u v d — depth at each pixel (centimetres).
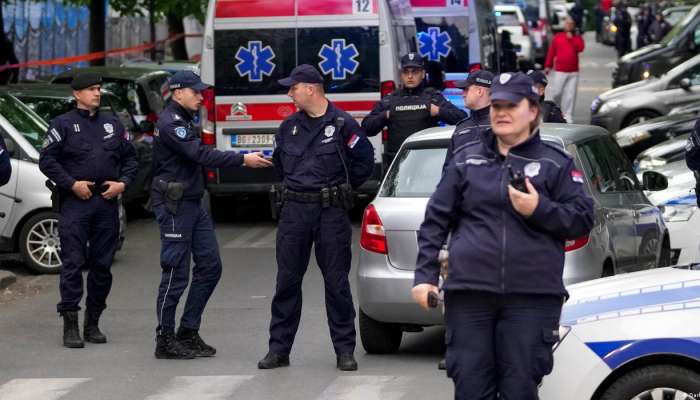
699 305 772
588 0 9475
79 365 1158
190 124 1171
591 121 2927
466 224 702
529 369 691
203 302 1190
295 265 1120
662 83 2848
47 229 1683
